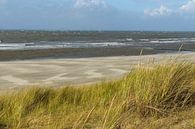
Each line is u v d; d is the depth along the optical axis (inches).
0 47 1961.1
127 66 983.6
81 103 382.3
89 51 1678.2
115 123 267.7
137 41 3166.8
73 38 3774.6
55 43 2556.6
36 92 402.6
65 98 399.9
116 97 349.4
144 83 338.3
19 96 384.5
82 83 703.1
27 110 357.1
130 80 356.2
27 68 943.7
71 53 1551.4
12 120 319.9
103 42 2829.7
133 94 333.7
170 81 334.3
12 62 1099.9
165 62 369.1
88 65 1011.3
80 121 279.3
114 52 1632.6
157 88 327.9
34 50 1680.6
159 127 283.7
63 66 989.2
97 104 362.6
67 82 719.1
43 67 967.0
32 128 299.6
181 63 359.6
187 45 2399.1
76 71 888.9
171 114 310.3
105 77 782.5
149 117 308.0
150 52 1662.2
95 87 431.2
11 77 792.3
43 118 322.7
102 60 1170.0
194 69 396.5
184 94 340.5
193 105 336.8
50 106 365.7
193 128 275.9
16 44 2341.3
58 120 312.7
